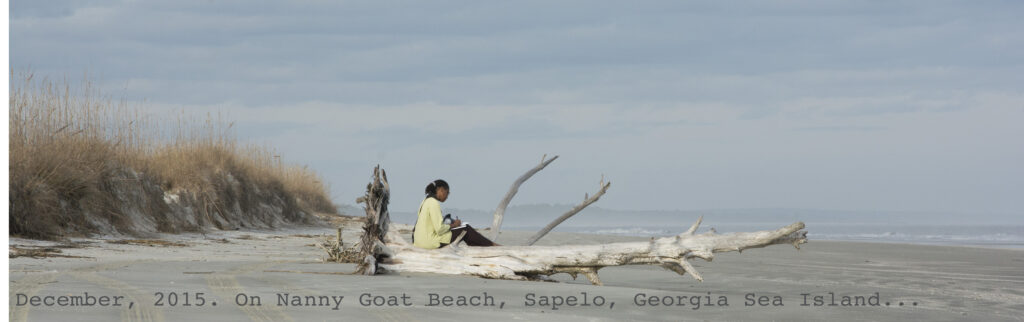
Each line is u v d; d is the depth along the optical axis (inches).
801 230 318.7
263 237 638.5
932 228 2384.4
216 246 510.0
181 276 281.1
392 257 326.0
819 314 234.2
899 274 392.2
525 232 984.3
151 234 545.6
